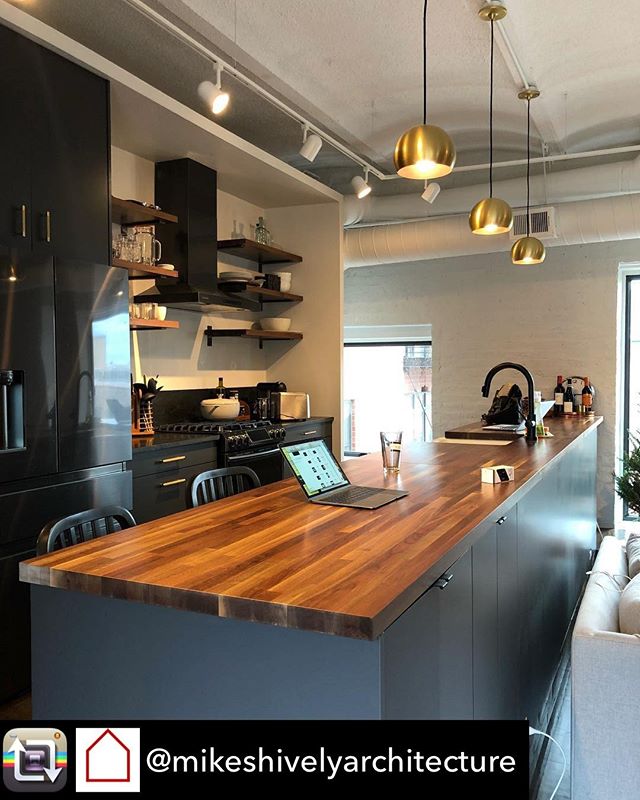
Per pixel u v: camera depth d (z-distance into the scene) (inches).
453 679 67.6
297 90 171.5
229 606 50.1
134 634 58.2
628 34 143.6
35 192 121.5
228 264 221.0
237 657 54.1
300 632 51.8
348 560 59.3
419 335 273.7
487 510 79.6
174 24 141.6
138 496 147.5
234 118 194.2
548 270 248.1
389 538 66.9
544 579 119.7
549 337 248.7
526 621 103.9
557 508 133.5
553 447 141.8
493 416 180.7
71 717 61.0
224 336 215.9
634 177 199.8
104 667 59.6
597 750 73.5
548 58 153.9
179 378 202.1
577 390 242.8
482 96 175.9
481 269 258.7
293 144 217.5
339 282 227.8
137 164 181.5
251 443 183.9
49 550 70.1
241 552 62.3
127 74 138.0
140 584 53.5
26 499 115.8
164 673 57.1
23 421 114.9
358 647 49.9
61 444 122.3
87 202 133.2
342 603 48.4
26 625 116.3
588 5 133.1
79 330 126.3
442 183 254.2
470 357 261.4
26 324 115.0
